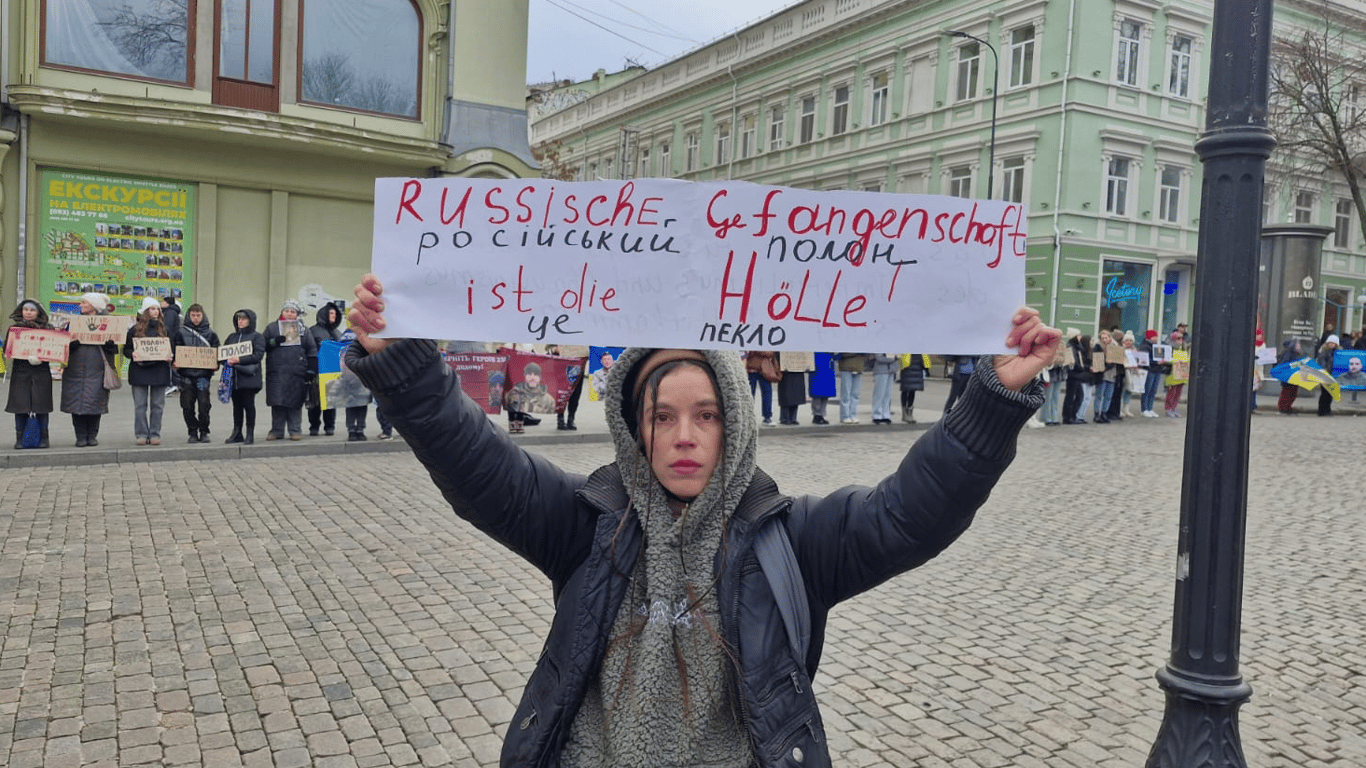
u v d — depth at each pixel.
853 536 1.68
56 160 15.37
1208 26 29.44
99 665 4.36
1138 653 4.80
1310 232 22.95
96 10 15.55
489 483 1.69
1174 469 11.02
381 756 3.57
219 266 16.86
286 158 17.08
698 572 1.63
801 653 1.64
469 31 18.19
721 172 40.31
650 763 1.57
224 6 16.44
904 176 32.34
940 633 5.06
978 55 29.80
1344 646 4.98
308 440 11.35
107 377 10.25
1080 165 27.84
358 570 5.98
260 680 4.24
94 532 6.78
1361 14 30.62
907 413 15.16
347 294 17.91
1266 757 3.72
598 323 1.79
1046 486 9.61
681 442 1.62
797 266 1.83
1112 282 29.02
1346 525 8.02
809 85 35.91
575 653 1.62
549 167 41.38
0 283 15.06
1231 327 2.66
